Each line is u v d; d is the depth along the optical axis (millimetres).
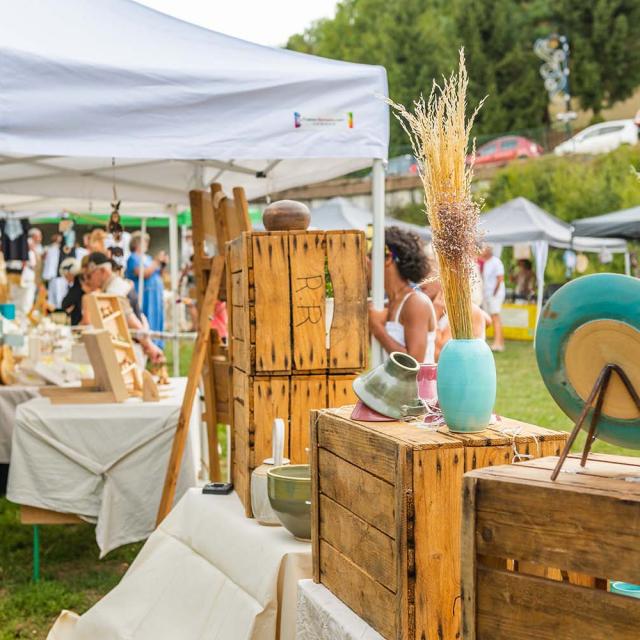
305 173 5598
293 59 3812
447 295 1729
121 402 4172
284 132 3523
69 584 4176
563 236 13734
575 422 1459
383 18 33281
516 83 30016
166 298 11648
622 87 30656
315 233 2516
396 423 1848
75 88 3270
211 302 3625
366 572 1757
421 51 31062
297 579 2189
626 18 30359
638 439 1373
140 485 3988
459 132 1695
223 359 3703
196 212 3896
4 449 5020
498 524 1379
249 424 2523
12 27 3455
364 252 2545
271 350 2500
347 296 2535
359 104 3623
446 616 1620
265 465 2498
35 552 4219
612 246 15297
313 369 2529
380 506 1688
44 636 3600
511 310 15227
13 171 5727
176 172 6102
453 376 1696
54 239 10656
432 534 1611
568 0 30547
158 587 2768
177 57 3609
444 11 32469
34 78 3211
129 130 3338
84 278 5523
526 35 30594
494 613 1389
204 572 2592
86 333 4184
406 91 30891
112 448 3965
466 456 1632
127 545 4887
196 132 3420
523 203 13836
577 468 1438
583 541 1280
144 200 6559
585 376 1405
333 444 1920
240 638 2197
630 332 1322
